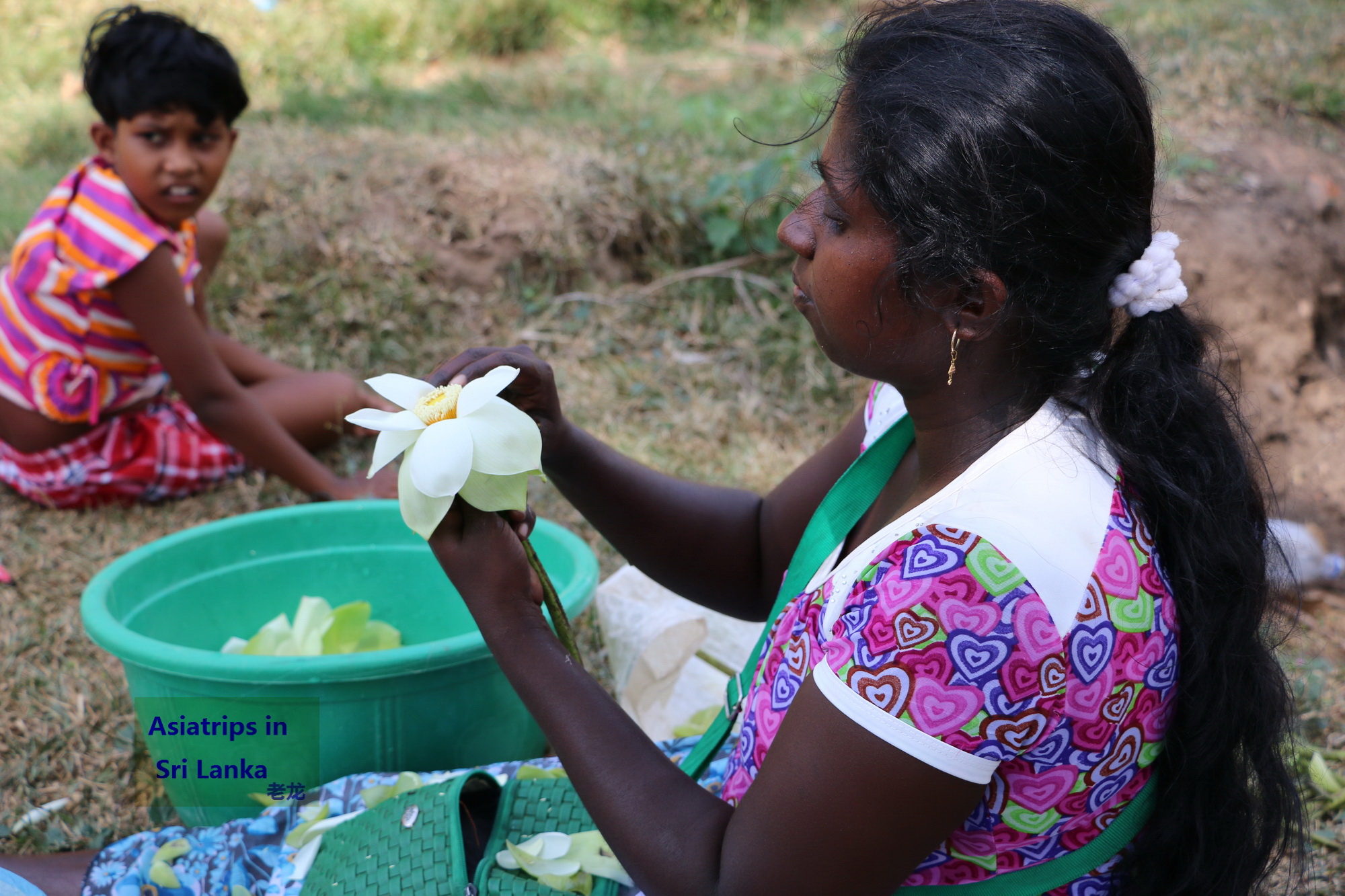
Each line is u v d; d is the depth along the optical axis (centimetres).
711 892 104
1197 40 511
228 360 339
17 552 281
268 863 150
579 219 418
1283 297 383
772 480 321
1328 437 365
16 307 292
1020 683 94
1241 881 114
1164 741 109
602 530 160
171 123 274
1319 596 293
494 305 399
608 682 237
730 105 530
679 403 363
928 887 109
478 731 192
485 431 114
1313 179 411
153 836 152
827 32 615
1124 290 104
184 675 172
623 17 727
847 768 97
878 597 97
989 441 109
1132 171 101
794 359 376
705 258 423
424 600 237
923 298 103
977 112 97
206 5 658
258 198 410
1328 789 203
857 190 103
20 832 196
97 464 302
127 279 281
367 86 594
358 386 343
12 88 606
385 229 406
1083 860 108
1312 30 520
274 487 322
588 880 135
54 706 226
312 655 189
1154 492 105
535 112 534
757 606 167
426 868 135
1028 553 96
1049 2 105
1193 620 105
